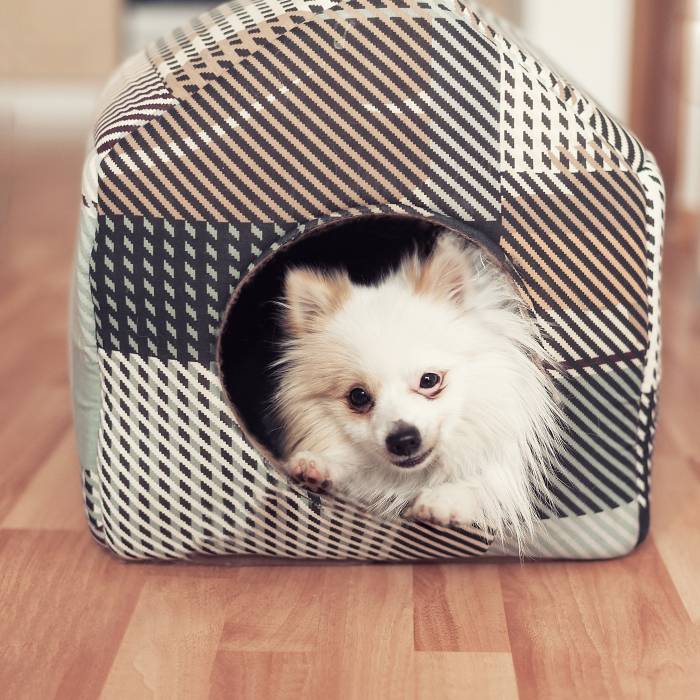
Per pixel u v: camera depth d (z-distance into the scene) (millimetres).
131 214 1194
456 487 1301
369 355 1267
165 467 1282
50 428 1920
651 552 1412
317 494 1292
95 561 1400
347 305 1301
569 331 1247
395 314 1275
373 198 1190
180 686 1110
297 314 1318
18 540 1463
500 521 1304
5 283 2930
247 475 1279
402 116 1178
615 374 1271
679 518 1521
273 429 1377
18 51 5945
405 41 1177
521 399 1274
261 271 1383
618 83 3355
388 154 1183
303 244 1424
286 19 1196
